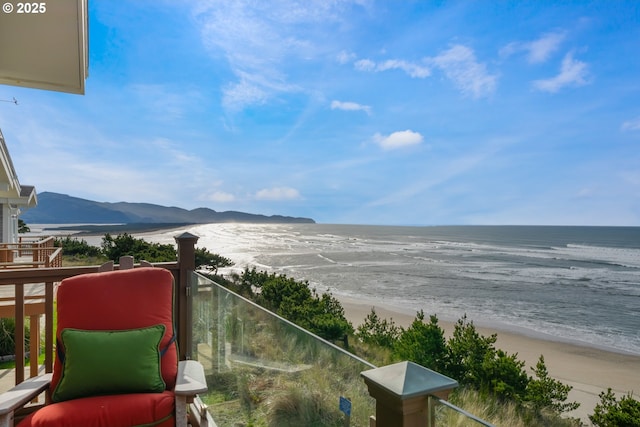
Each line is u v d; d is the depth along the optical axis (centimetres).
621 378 852
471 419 89
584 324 1352
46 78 324
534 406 591
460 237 8244
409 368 105
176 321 311
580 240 7169
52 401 180
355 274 2428
